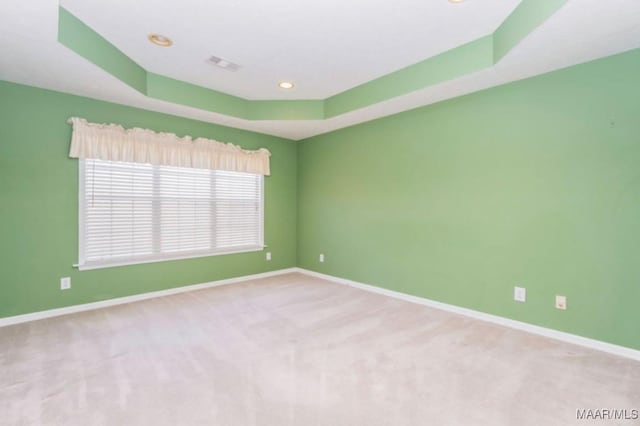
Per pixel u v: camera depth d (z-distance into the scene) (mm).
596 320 2402
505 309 2887
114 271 3430
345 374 2057
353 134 4246
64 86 2895
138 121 3510
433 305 3420
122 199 3469
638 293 2230
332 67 3035
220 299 3658
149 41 2553
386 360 2242
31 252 2953
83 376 2006
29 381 1942
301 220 5133
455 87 2896
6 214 2836
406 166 3643
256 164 4578
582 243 2459
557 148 2559
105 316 3082
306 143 5016
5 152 2818
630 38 2053
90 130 3174
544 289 2654
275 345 2477
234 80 3348
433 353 2348
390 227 3838
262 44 2594
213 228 4238
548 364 2176
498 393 1853
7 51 2244
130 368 2111
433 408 1719
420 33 2430
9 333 2652
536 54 2264
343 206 4430
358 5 2070
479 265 3053
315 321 2992
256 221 4727
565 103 2506
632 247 2250
